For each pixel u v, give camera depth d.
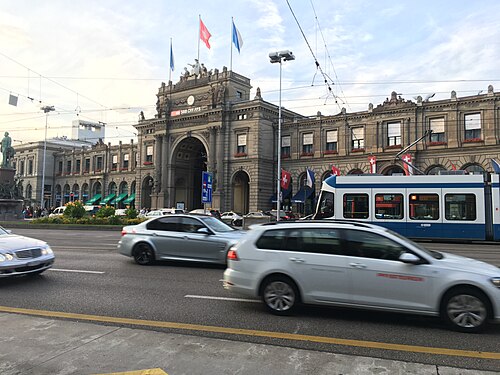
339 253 6.87
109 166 78.69
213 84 55.62
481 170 40.91
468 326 6.10
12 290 8.84
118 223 35.03
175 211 41.25
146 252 12.34
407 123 44.69
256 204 50.88
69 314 6.95
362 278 6.62
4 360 4.86
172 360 4.89
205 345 5.42
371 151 46.88
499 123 40.00
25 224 35.12
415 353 5.26
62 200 87.06
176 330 6.12
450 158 42.22
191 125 57.69
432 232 21.34
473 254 15.92
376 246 6.73
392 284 6.46
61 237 24.22
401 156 44.34
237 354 5.11
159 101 61.78
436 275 6.29
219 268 11.84
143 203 64.25
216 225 12.50
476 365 4.89
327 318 6.85
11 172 44.47
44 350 5.19
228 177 53.69
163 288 9.09
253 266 7.26
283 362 4.86
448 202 21.33
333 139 50.22
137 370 4.60
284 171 49.56
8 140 44.66
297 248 7.12
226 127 54.28
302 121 52.06
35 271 9.38
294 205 51.12
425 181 21.75
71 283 9.59
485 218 20.75
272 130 54.12
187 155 62.31
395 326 6.42
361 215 22.48
